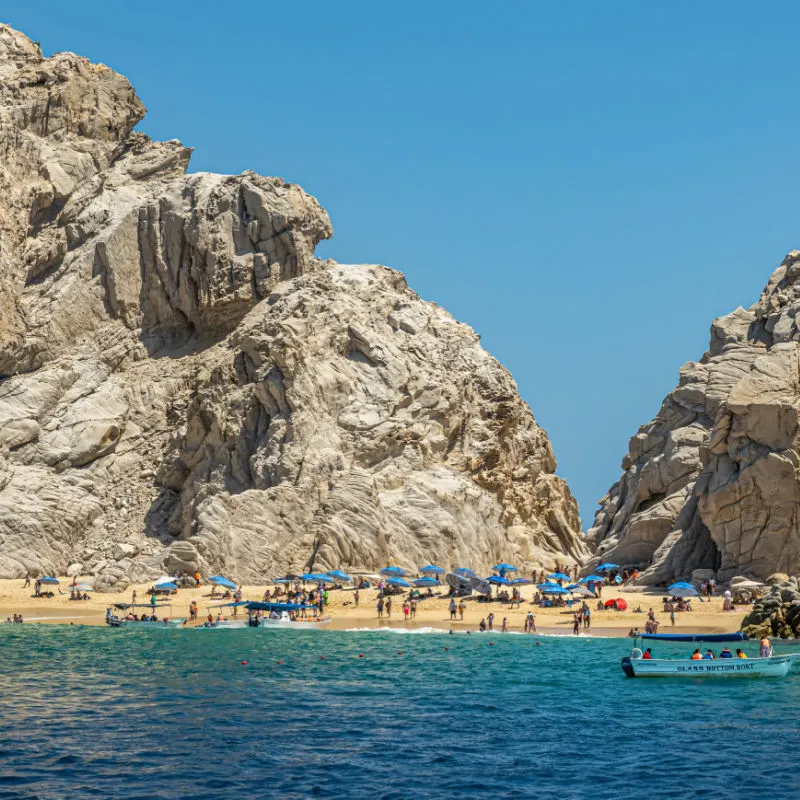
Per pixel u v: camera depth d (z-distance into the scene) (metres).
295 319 118.25
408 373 119.69
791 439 88.75
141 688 55.09
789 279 114.56
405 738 44.50
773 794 37.25
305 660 65.00
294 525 105.38
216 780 38.31
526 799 36.72
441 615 87.88
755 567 88.12
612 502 115.62
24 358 120.44
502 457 123.69
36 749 41.91
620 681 58.03
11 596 97.50
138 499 116.50
